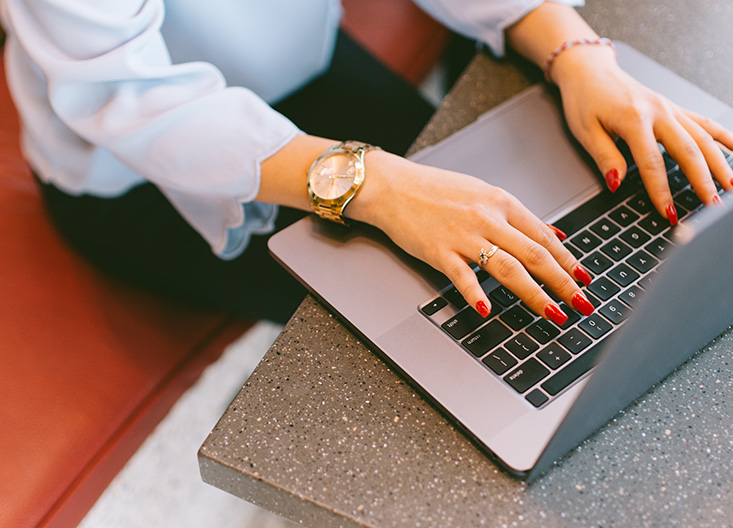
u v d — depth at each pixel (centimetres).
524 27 66
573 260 46
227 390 128
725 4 70
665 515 35
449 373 40
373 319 44
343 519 36
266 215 66
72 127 60
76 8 54
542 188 53
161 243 80
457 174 51
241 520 111
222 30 74
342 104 88
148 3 59
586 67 59
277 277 81
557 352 41
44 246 82
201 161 58
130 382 75
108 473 72
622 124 54
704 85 62
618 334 32
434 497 37
